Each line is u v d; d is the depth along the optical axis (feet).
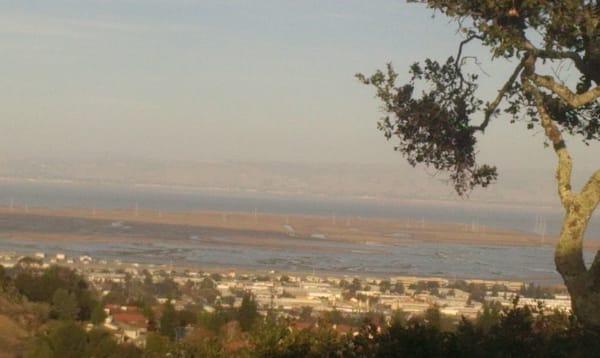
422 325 28.07
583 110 29.71
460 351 26.68
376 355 27.37
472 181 30.01
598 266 25.27
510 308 31.42
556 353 26.78
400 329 27.58
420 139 29.89
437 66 29.32
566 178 26.55
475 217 476.95
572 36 25.63
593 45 25.76
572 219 25.73
